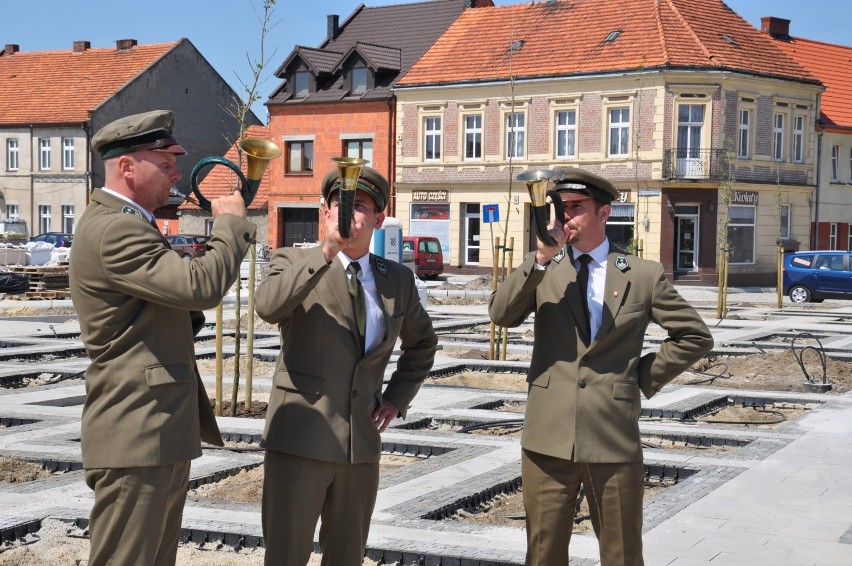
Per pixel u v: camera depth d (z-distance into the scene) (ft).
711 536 22.16
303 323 15.28
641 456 16.02
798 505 24.88
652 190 132.77
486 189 146.82
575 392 15.74
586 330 15.85
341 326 15.28
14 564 20.06
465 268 149.59
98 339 14.03
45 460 28.71
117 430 13.89
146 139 14.20
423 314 16.63
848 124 153.89
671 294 16.10
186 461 14.49
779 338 67.67
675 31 135.44
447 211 151.23
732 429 35.35
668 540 21.81
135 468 13.87
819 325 77.30
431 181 151.84
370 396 15.55
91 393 14.21
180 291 13.57
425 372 16.72
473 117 148.25
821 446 32.12
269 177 167.94
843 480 27.53
